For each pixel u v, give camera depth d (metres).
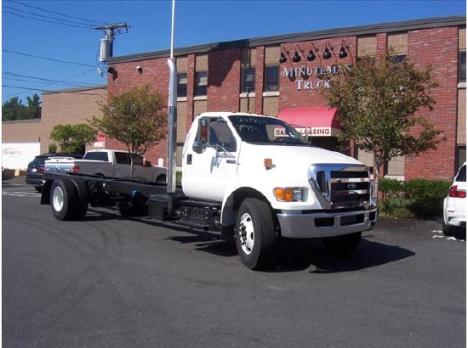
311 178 7.97
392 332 5.45
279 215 7.89
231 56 25.08
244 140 8.91
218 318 5.80
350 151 21.22
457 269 8.64
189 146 9.91
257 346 4.99
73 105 41.59
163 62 27.81
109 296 6.61
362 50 21.34
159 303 6.34
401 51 20.50
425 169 19.73
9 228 12.10
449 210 11.96
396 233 12.78
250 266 8.20
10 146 46.84
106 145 30.83
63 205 13.29
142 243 10.41
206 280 7.52
